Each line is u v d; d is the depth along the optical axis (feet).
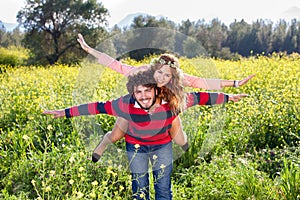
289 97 19.66
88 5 101.19
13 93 23.48
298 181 10.50
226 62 37.37
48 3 100.12
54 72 37.06
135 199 10.05
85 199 10.00
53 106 18.89
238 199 10.55
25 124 17.56
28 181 12.02
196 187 11.36
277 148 14.75
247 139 15.49
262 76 27.66
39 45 101.30
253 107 17.95
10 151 14.19
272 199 10.46
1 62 93.97
